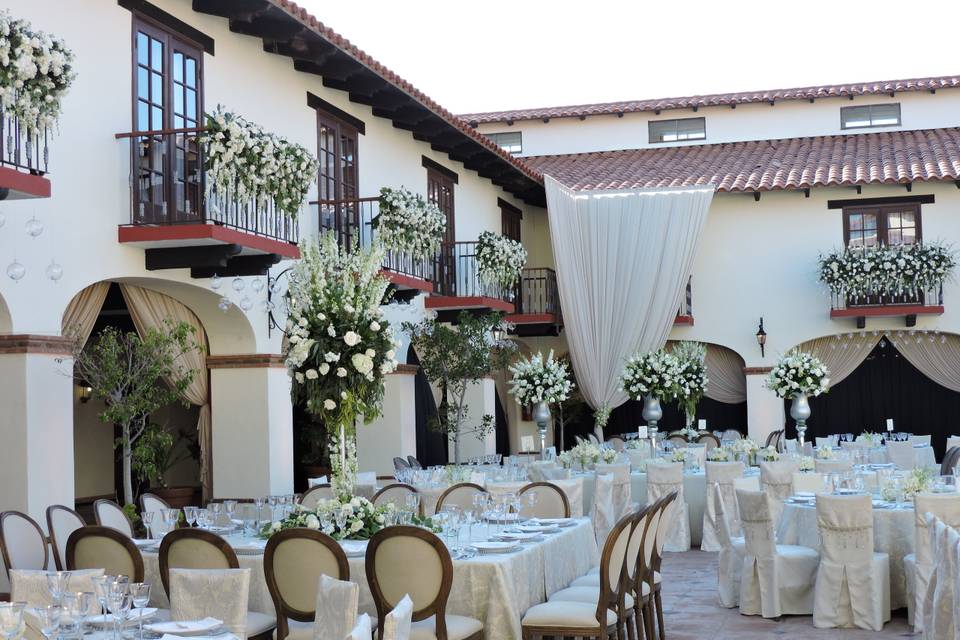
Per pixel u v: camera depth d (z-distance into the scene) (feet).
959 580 20.24
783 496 36.29
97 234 31.96
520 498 26.94
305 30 39.70
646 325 67.46
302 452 53.67
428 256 50.98
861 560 27.27
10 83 24.56
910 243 68.39
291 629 20.79
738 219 71.00
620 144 79.77
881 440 57.98
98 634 15.90
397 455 50.57
